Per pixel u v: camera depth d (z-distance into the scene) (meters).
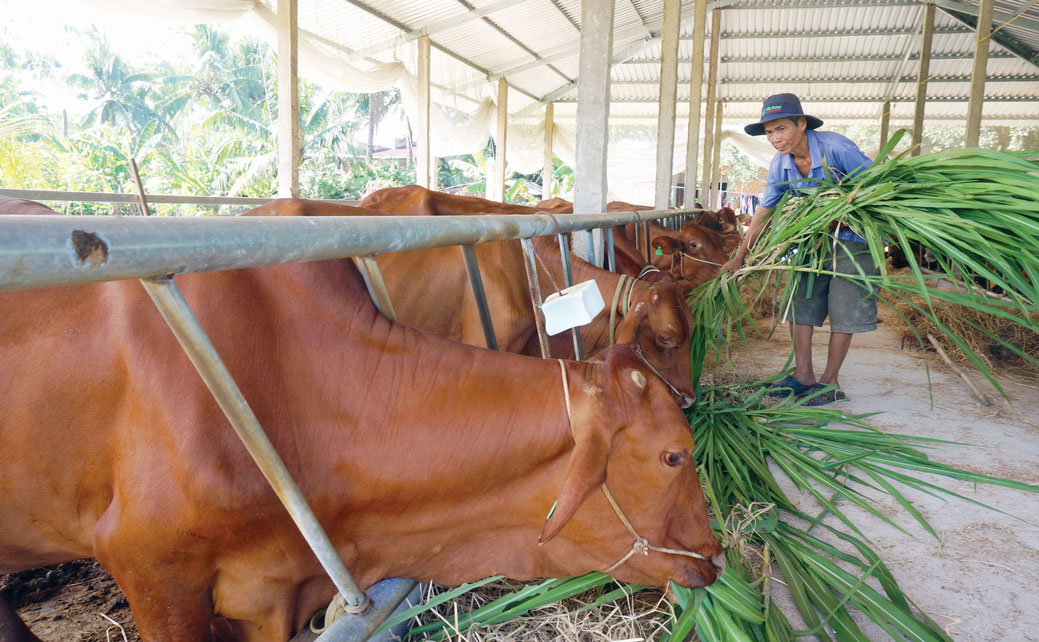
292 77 8.09
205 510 1.53
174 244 0.97
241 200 6.70
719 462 3.07
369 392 1.67
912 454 3.21
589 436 1.59
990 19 10.34
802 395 4.41
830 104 21.89
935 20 16.03
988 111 21.08
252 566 1.63
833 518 2.86
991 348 5.85
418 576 1.81
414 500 1.68
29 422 1.63
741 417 3.53
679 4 8.98
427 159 13.92
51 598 2.43
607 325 3.49
